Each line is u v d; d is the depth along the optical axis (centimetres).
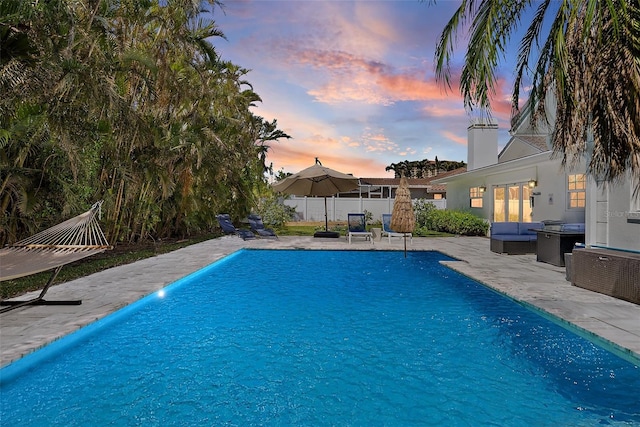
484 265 930
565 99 422
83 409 318
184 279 795
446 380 368
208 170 1527
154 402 330
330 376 378
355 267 988
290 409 319
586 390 347
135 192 1173
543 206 1327
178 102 1347
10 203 829
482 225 1714
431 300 657
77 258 556
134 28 1134
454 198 2164
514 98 496
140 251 1201
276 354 431
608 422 297
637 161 402
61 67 735
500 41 403
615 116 387
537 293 637
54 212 855
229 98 2119
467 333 492
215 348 448
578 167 1134
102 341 470
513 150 1686
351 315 574
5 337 421
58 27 740
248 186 2172
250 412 314
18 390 350
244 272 923
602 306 552
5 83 630
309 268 977
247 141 2317
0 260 545
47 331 441
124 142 1070
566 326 490
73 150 771
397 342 465
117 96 872
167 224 1538
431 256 1169
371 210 2631
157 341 470
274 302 650
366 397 338
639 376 370
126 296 612
